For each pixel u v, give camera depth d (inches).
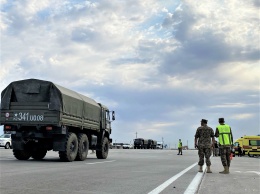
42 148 645.9
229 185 312.7
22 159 637.9
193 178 370.6
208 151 452.4
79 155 646.5
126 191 266.2
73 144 618.5
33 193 243.3
